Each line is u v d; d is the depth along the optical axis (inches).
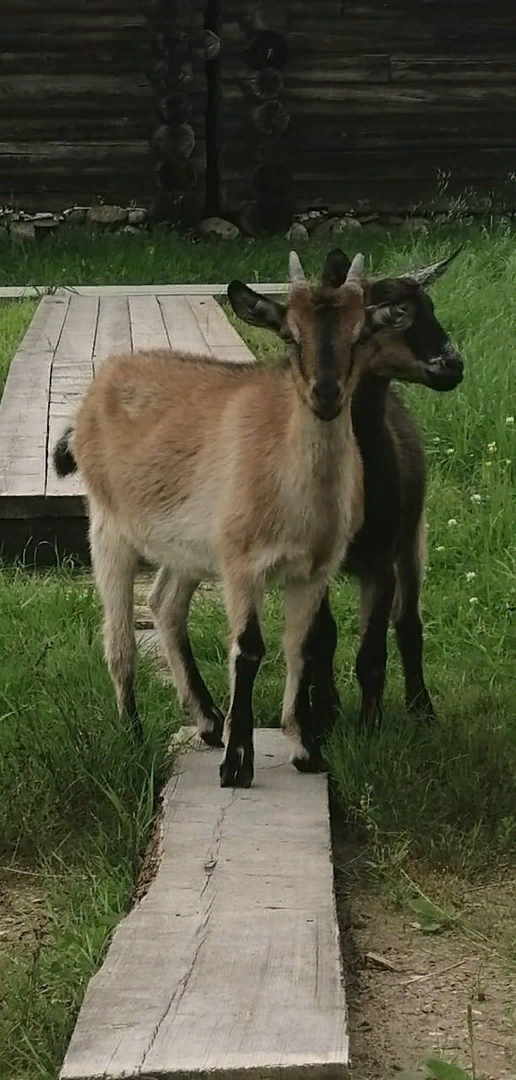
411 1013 149.4
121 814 184.4
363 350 190.1
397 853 178.9
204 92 742.5
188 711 217.9
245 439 196.9
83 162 741.9
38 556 307.4
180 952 148.5
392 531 209.6
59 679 227.1
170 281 613.0
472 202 755.4
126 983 142.2
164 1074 126.7
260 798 190.1
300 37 736.3
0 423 353.7
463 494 327.3
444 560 289.6
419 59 743.7
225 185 745.6
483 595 275.0
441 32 742.5
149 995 139.6
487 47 746.2
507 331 426.6
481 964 159.2
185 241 708.0
